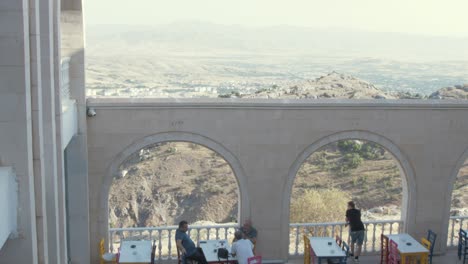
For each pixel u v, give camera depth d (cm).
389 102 1680
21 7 893
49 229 1082
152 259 1516
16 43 901
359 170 5747
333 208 3619
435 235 1656
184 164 5956
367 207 5141
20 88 912
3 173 901
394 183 5488
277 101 1636
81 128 1548
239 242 1457
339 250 1540
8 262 956
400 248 1569
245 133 1644
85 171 1576
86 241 1605
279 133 1656
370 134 1698
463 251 1778
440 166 1742
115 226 5038
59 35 1123
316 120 1664
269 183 1677
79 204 1587
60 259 1151
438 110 1708
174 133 1620
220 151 1644
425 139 1720
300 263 1697
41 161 988
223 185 5591
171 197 5438
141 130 1603
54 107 1112
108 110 1580
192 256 1495
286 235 1702
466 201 4931
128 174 5697
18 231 949
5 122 918
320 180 5556
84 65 1519
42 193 997
